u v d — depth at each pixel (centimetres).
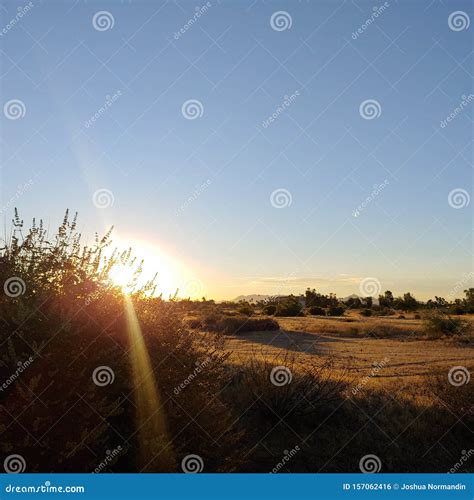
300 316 6781
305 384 1234
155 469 738
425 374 1894
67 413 673
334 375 1619
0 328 681
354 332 4381
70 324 685
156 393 785
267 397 1184
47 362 669
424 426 1188
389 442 1128
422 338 4022
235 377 1314
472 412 1239
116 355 740
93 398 696
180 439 806
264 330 4331
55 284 771
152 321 818
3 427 629
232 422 989
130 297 830
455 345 3488
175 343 832
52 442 662
